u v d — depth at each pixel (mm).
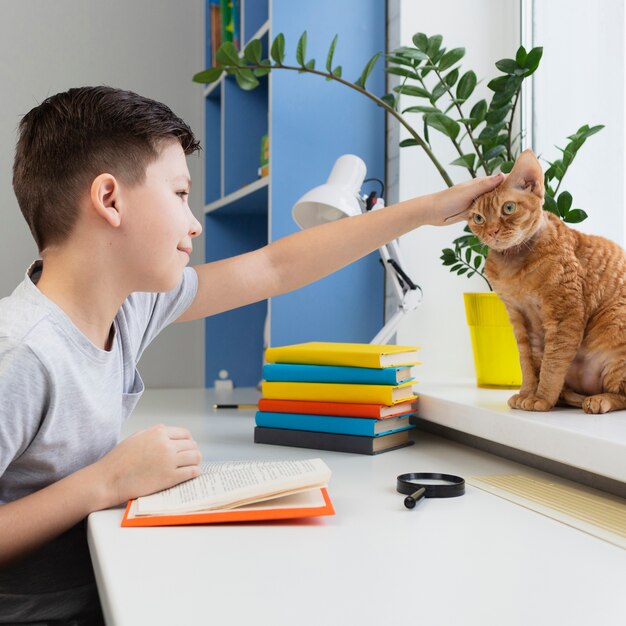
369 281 1740
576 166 1519
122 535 671
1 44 2291
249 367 2334
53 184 811
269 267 1093
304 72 1638
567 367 1014
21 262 2295
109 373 849
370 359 1110
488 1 1695
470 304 1349
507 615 486
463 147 1689
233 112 2072
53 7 2330
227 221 2336
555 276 1000
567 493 842
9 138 2289
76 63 2352
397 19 1695
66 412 785
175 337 2443
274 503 730
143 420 1460
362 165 1503
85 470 773
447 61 1365
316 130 1703
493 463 1038
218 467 869
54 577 841
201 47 2447
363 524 711
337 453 1106
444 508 775
